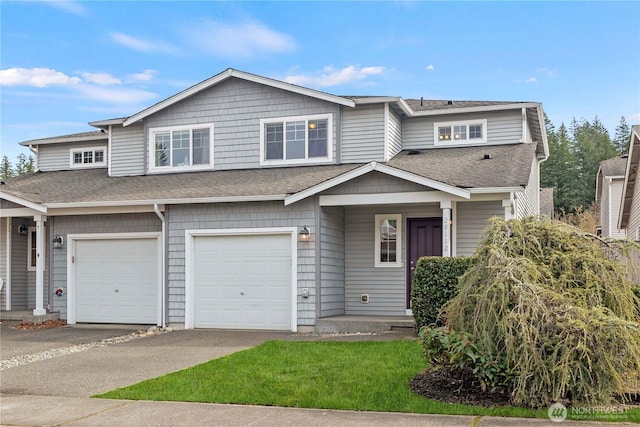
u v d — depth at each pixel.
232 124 16.69
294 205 13.95
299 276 13.80
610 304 7.79
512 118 16.47
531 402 6.77
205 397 7.77
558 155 50.03
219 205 14.55
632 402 7.05
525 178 12.70
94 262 16.16
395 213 15.01
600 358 6.60
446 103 17.84
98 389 8.53
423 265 12.05
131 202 14.84
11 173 64.19
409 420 6.52
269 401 7.50
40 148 20.72
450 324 7.97
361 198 13.48
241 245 14.46
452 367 7.56
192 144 17.03
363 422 6.51
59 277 16.38
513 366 6.86
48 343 12.91
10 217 17.70
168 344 12.27
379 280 15.01
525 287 7.04
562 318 6.78
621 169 27.31
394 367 8.96
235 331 13.99
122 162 18.22
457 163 14.58
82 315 16.12
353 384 8.10
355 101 15.58
